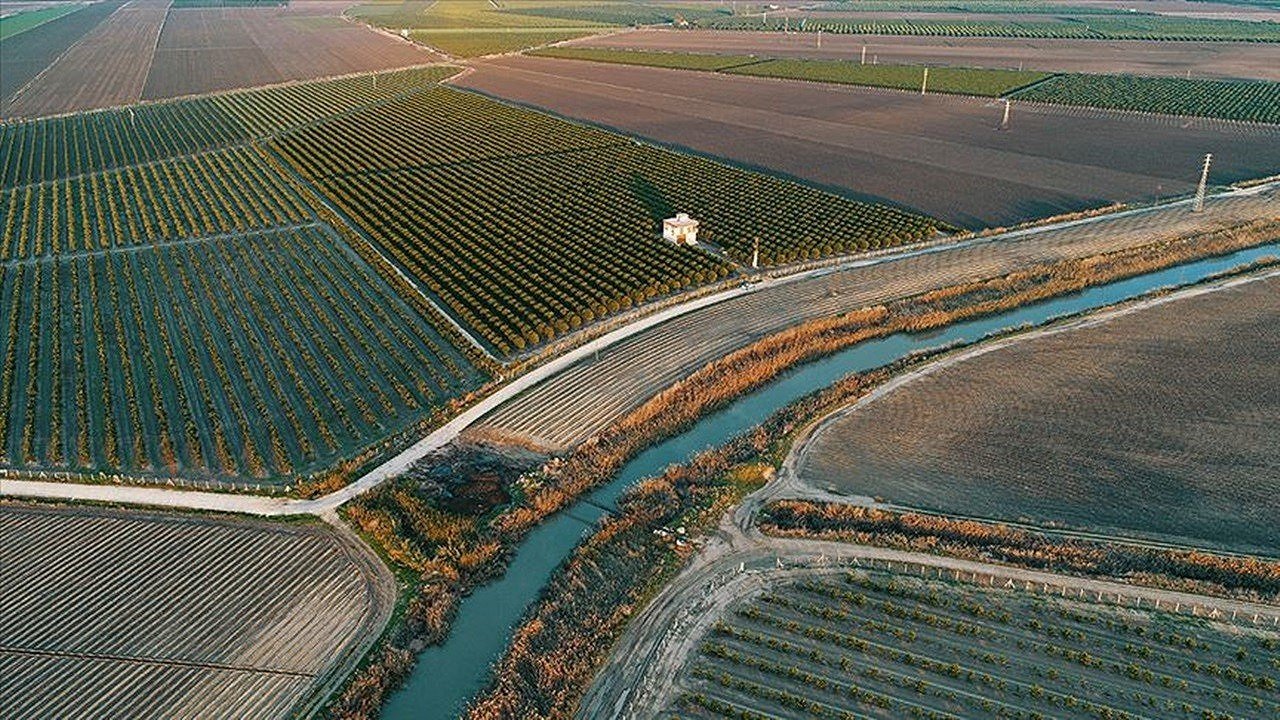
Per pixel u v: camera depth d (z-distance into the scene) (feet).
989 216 397.80
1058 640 171.01
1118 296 316.60
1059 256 346.13
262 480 220.43
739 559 191.21
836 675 164.76
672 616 177.17
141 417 249.14
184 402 254.27
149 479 220.84
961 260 345.92
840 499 209.05
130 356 283.18
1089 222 383.86
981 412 240.32
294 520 204.54
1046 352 271.08
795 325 295.07
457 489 215.31
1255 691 159.74
